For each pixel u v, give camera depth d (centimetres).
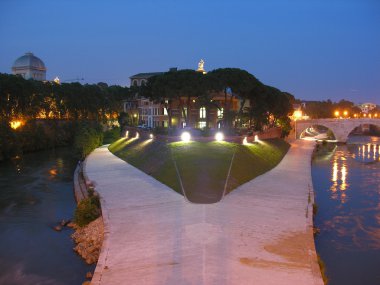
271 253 2486
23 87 10631
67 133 12456
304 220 3192
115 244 2653
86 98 14012
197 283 2077
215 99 10462
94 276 2192
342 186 5822
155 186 4594
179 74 8606
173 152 6038
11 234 3594
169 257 2414
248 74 8762
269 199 3950
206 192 4075
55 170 7319
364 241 3394
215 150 6103
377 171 7394
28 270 2809
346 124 14125
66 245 3259
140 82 15438
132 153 7588
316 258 2423
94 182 4956
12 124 10462
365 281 2658
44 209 4481
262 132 9700
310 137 16962
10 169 7431
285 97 11800
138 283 2102
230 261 2350
